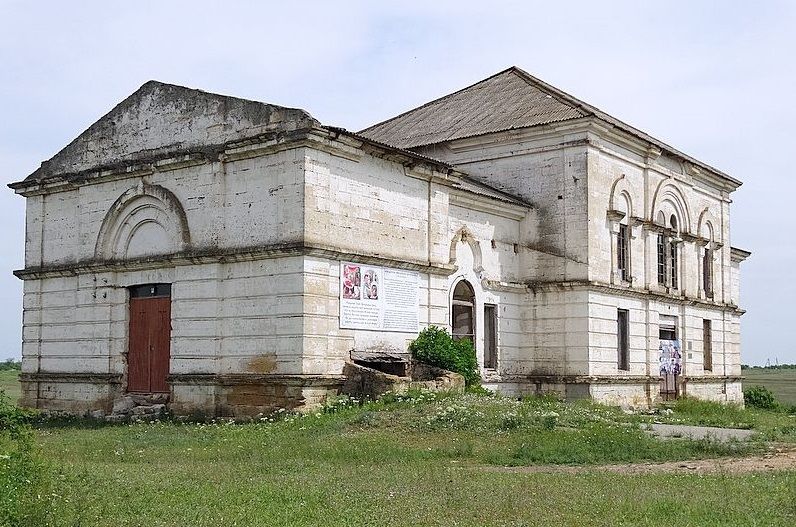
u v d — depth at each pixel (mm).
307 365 22641
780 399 56156
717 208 41125
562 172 31203
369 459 15867
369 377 23203
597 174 31250
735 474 14078
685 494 11930
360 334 24438
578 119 30578
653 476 13711
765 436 20484
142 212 26797
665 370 35188
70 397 28250
